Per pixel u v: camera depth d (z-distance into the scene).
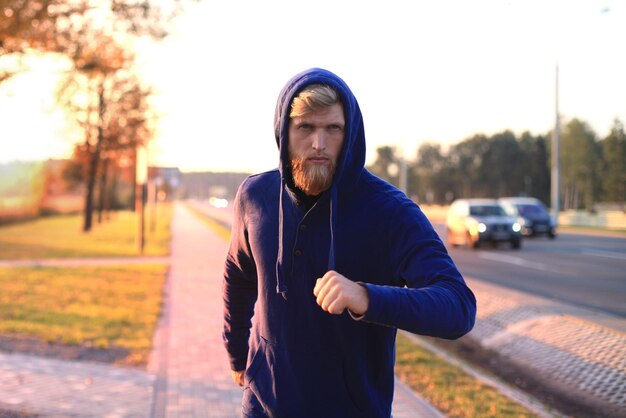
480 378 6.00
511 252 20.75
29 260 17.48
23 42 6.15
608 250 21.50
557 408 5.50
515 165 87.94
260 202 2.04
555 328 8.02
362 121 1.85
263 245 1.97
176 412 4.92
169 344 7.41
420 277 1.68
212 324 8.74
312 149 1.73
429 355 6.96
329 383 1.86
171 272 15.12
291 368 1.89
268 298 1.96
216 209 91.94
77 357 6.65
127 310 9.48
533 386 6.26
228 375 6.08
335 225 1.80
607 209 59.41
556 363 6.88
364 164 1.85
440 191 95.25
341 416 1.86
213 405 5.12
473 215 22.91
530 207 29.08
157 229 37.41
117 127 27.52
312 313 1.85
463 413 4.89
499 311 9.45
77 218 52.22
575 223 45.09
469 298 1.64
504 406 5.06
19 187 46.34
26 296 10.50
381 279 1.83
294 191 1.86
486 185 90.06
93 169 30.97
